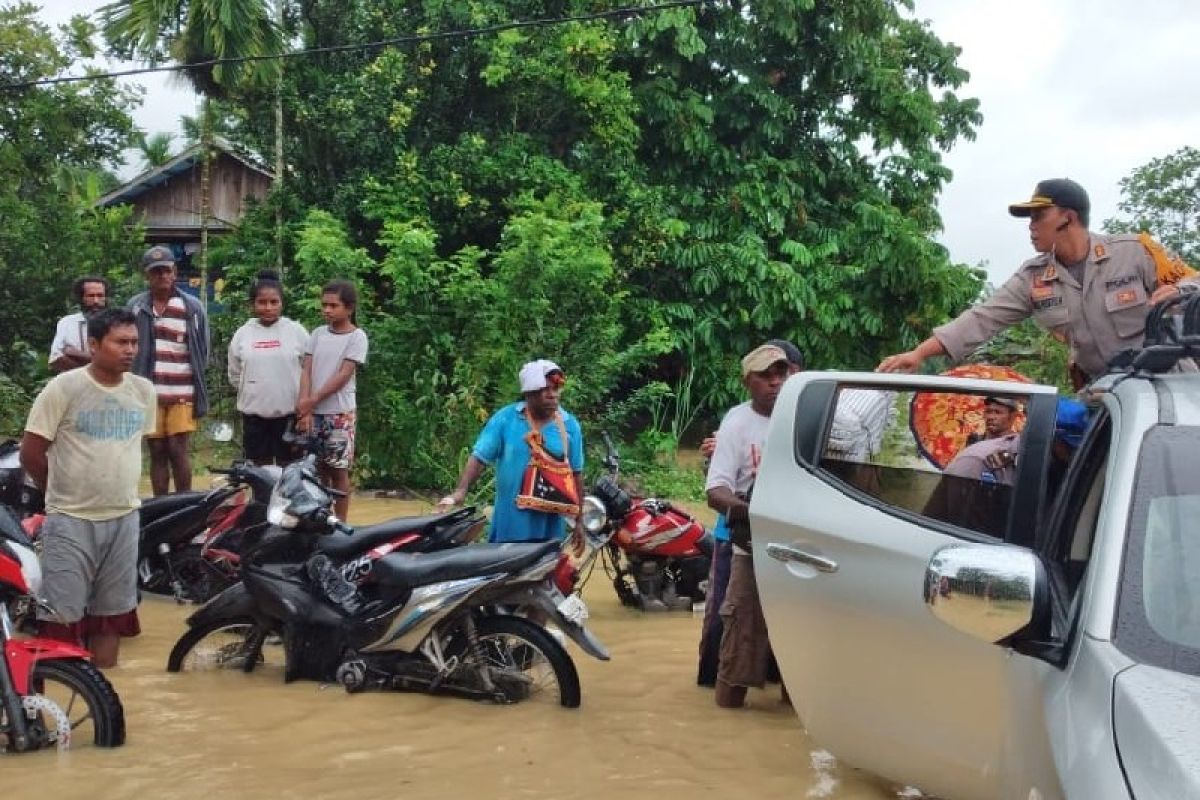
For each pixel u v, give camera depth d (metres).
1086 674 2.41
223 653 6.46
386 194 14.38
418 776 4.86
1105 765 2.12
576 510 6.46
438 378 12.12
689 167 17.38
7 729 5.00
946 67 20.06
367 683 6.01
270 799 4.59
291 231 14.52
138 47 14.38
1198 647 2.37
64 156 21.42
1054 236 5.01
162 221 23.05
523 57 15.41
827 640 3.89
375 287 14.60
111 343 5.89
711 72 17.78
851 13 17.72
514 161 14.96
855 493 3.95
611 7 16.66
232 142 17.31
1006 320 5.23
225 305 15.12
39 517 7.17
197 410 9.03
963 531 3.61
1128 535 2.61
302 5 15.34
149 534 7.76
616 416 12.41
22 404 15.05
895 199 19.14
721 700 5.81
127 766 4.91
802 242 17.50
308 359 8.79
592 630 7.53
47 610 5.44
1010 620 2.49
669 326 16.14
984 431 4.50
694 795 4.66
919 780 3.63
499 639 5.97
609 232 15.12
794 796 4.66
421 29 15.25
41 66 20.48
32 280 16.09
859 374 4.19
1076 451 3.49
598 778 4.86
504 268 12.35
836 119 18.55
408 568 5.87
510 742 5.30
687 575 8.06
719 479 5.67
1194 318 3.33
